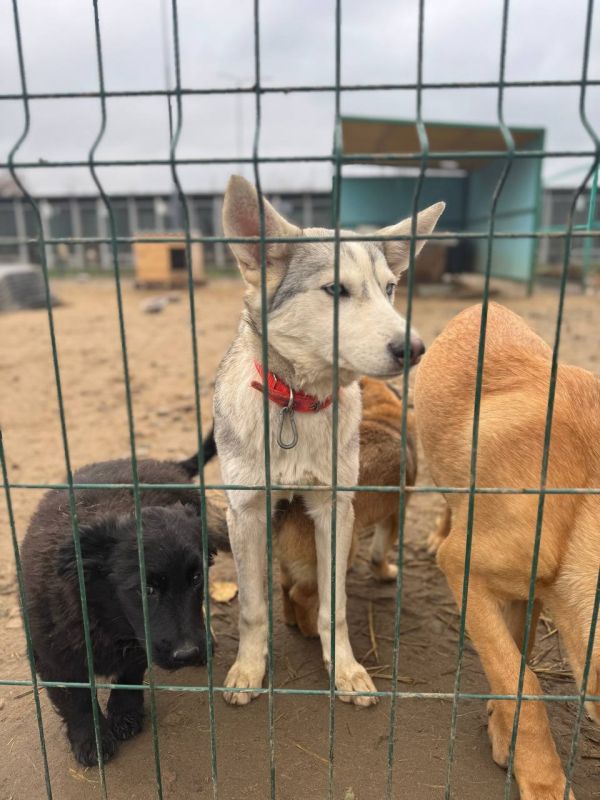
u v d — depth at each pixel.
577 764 0.71
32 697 0.82
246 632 0.85
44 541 0.76
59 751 0.74
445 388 0.86
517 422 0.73
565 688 0.83
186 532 0.75
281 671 0.88
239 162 0.45
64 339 3.19
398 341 0.68
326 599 0.84
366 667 0.88
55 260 8.40
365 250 0.75
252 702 0.82
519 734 0.64
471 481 0.51
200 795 0.68
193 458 1.08
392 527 1.04
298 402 0.77
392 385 1.25
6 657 0.89
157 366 2.55
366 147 4.93
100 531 0.73
